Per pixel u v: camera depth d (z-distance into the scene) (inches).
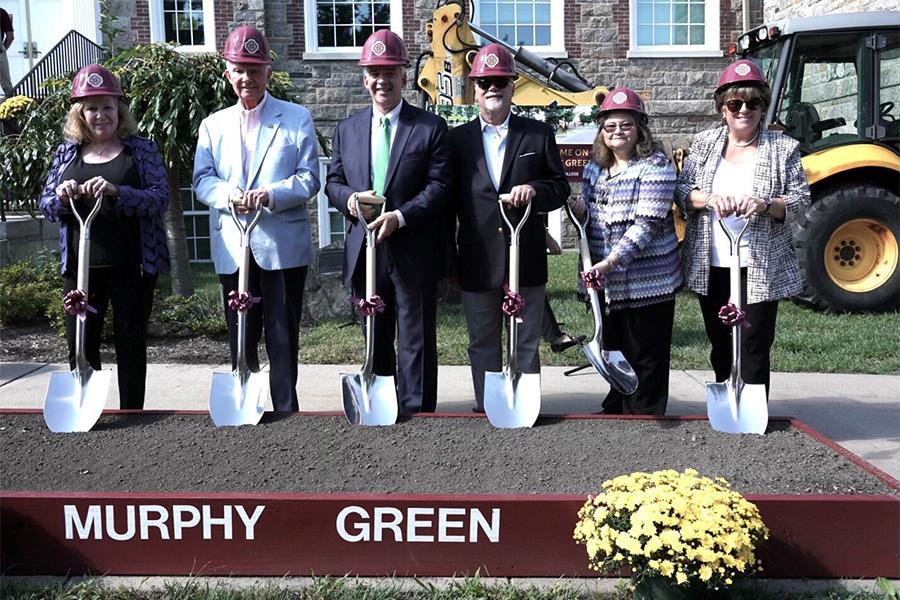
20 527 114.0
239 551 114.2
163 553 114.3
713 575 100.1
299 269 157.8
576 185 360.2
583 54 528.1
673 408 191.2
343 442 139.9
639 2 530.9
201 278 410.0
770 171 147.0
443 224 157.5
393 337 161.5
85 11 509.0
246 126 153.6
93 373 149.9
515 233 145.4
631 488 108.2
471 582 110.8
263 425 147.7
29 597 107.6
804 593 110.1
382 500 113.3
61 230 153.3
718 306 155.9
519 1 525.0
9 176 299.6
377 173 152.6
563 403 194.5
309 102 519.8
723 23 532.1
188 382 214.7
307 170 152.4
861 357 236.4
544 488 122.2
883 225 305.0
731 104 146.6
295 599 108.3
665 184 148.0
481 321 160.6
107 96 147.9
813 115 318.7
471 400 195.5
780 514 113.5
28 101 365.7
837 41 311.1
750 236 148.7
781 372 224.4
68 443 139.6
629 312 155.8
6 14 483.2
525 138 152.6
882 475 124.3
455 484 123.7
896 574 113.7
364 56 147.9
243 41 147.3
